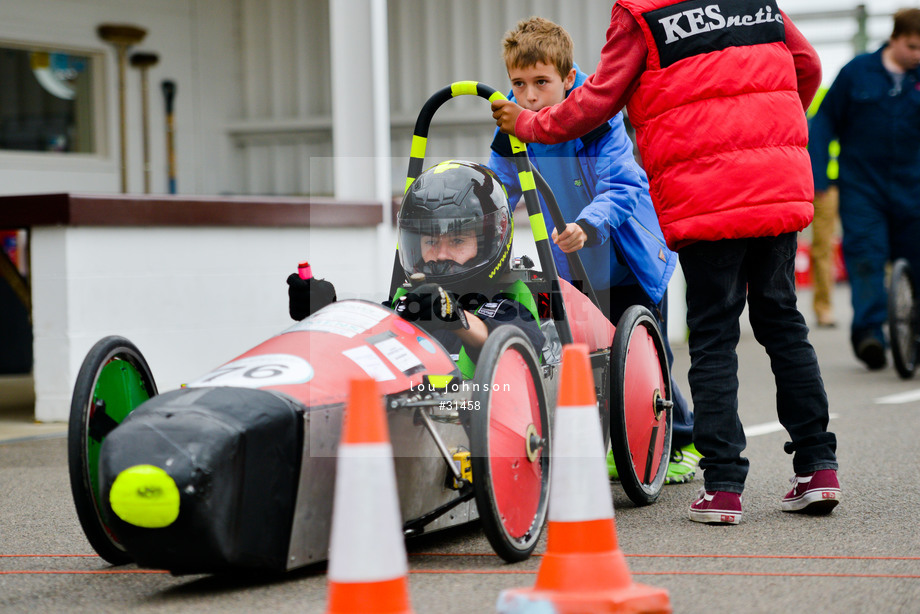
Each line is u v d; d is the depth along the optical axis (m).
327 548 3.76
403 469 3.89
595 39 14.11
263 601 3.52
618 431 4.86
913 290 9.88
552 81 5.24
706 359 4.61
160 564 3.47
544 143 4.63
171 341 8.66
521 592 3.27
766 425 7.53
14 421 8.30
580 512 3.28
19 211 8.05
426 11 14.70
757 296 4.71
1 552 4.41
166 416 3.45
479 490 3.79
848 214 10.13
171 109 14.48
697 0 4.47
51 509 5.24
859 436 6.84
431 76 14.74
